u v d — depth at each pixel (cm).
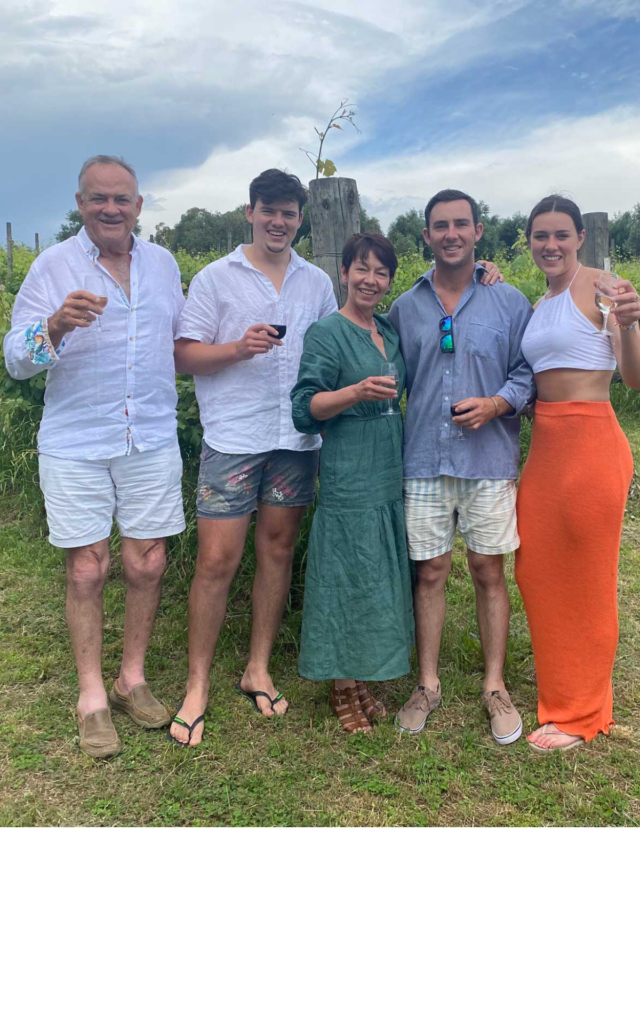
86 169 266
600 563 298
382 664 303
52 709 325
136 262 287
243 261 300
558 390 293
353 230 394
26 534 511
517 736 312
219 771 292
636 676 358
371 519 297
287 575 334
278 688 349
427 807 276
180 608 412
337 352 290
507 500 310
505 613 329
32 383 526
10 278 661
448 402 299
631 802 277
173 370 304
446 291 300
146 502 302
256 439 305
